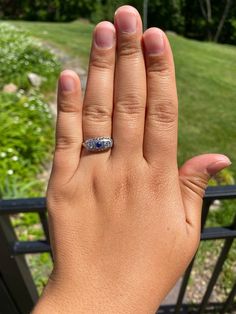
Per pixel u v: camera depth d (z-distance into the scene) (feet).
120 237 0.42
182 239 0.42
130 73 0.43
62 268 0.42
